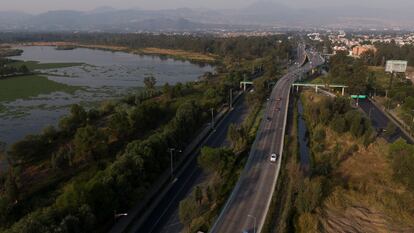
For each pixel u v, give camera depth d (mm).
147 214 86438
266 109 177500
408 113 166125
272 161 111000
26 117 178125
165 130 121688
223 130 151625
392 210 90688
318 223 84000
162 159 106875
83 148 113125
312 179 101750
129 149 105250
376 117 179125
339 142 136125
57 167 110562
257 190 93000
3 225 81688
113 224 81375
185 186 101250
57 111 189750
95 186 79562
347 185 102688
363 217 88125
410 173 99938
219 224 77812
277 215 84625
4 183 94500
